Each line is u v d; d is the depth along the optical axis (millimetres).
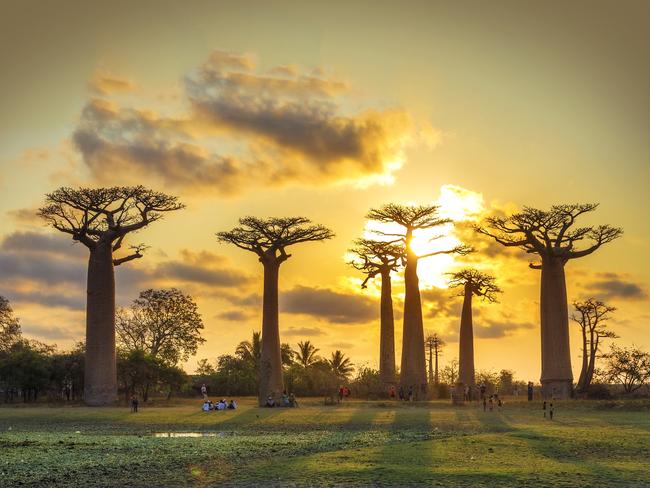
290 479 21047
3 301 87688
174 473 22656
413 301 71125
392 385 79625
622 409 52125
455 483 20109
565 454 25766
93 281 62438
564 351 65500
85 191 62500
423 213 71875
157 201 64688
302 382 89375
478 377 95625
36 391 71312
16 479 21969
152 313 82812
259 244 64250
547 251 66312
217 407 55094
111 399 61812
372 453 25984
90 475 22500
